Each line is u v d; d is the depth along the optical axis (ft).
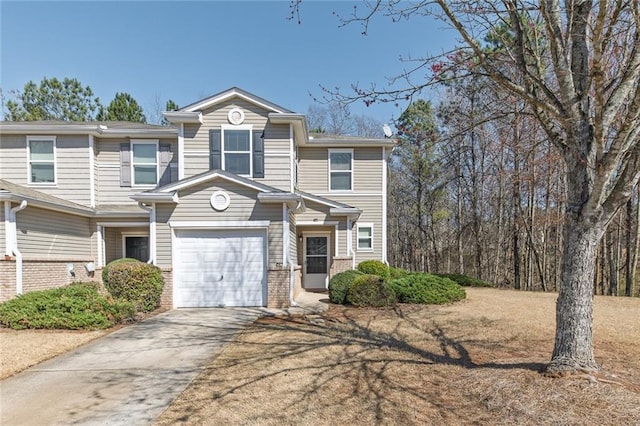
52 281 35.63
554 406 11.81
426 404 13.17
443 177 73.26
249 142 41.04
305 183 49.14
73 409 13.24
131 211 41.60
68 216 39.14
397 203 92.12
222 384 15.38
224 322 27.30
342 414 12.50
